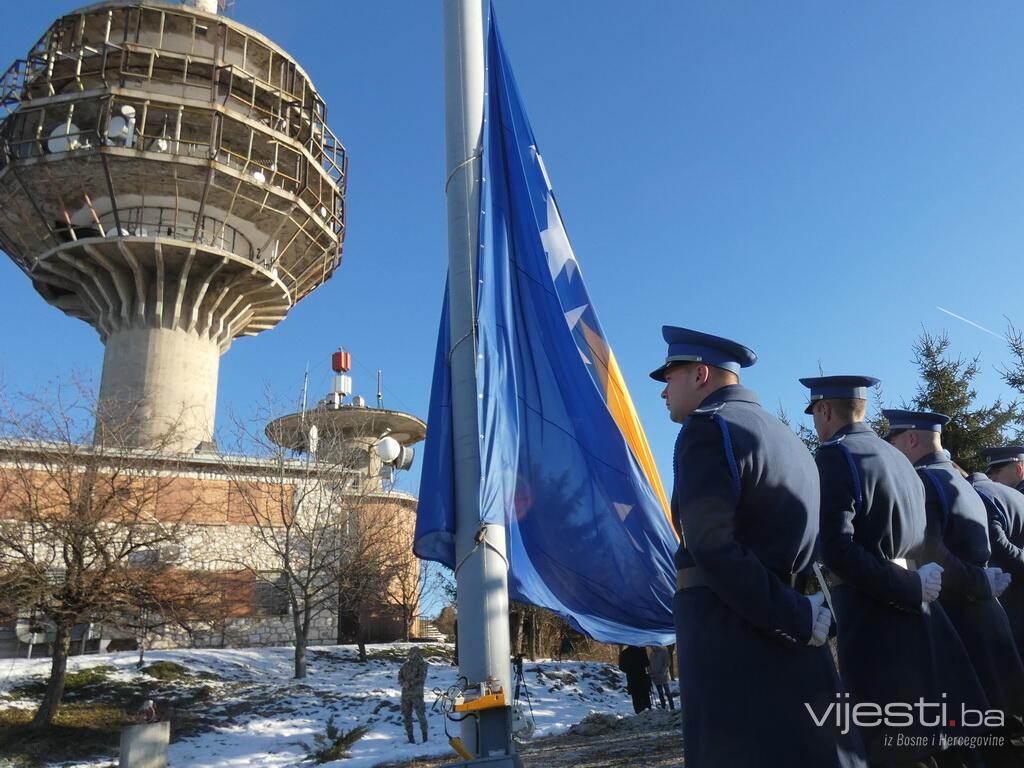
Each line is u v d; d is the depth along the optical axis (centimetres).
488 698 585
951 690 378
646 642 673
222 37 3419
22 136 3219
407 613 3656
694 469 284
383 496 3553
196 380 3375
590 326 735
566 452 688
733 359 330
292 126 3628
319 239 3725
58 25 3294
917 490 402
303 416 3372
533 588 650
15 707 1850
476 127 743
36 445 1908
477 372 639
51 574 1897
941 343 2050
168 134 3284
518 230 738
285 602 3058
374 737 1681
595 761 982
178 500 2452
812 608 272
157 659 2364
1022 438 1930
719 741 268
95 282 3375
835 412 427
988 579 458
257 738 1742
